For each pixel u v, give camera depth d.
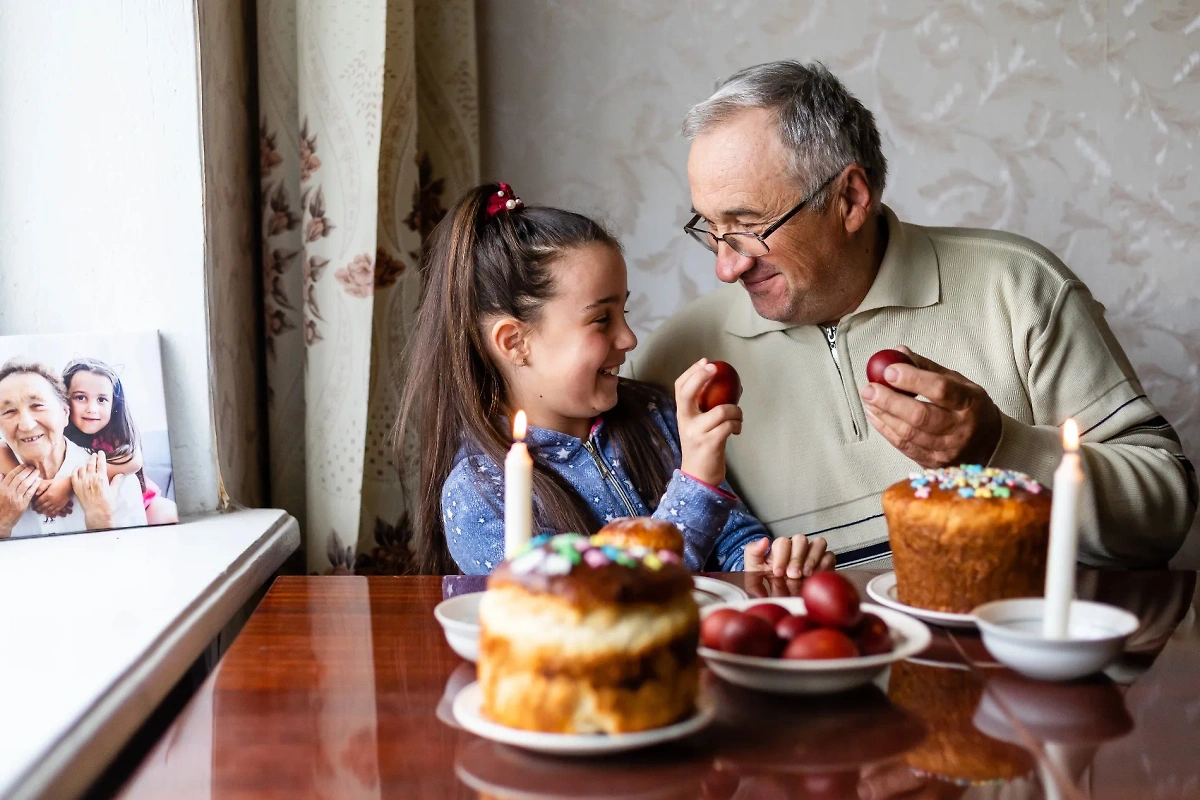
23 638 0.78
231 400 1.48
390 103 1.59
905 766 0.58
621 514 1.37
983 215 1.93
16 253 1.33
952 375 1.16
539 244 1.36
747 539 1.36
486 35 1.89
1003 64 1.91
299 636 0.85
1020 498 0.82
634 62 1.90
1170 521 1.32
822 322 1.47
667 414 1.49
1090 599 0.94
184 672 0.81
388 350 1.63
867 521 1.42
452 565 1.45
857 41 1.90
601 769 0.58
